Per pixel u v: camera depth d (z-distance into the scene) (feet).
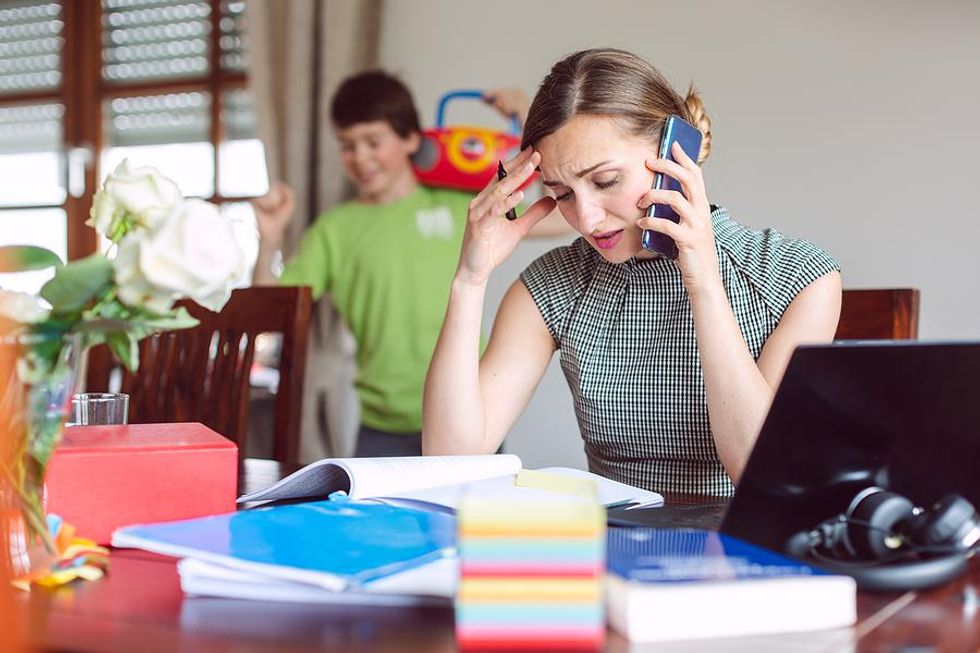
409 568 2.56
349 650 2.22
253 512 3.16
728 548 2.74
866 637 2.35
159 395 6.90
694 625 2.32
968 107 8.75
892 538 2.87
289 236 11.00
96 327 2.72
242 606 2.53
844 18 9.16
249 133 12.14
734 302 4.77
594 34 10.12
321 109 10.85
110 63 12.89
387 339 9.27
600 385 5.00
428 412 4.94
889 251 9.07
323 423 10.65
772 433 2.71
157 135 12.68
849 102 9.18
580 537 2.12
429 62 10.84
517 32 10.44
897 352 2.66
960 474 2.96
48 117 13.30
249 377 6.62
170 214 2.68
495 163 9.21
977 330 8.78
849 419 2.77
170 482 3.32
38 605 2.55
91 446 3.25
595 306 5.08
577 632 2.12
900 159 9.01
